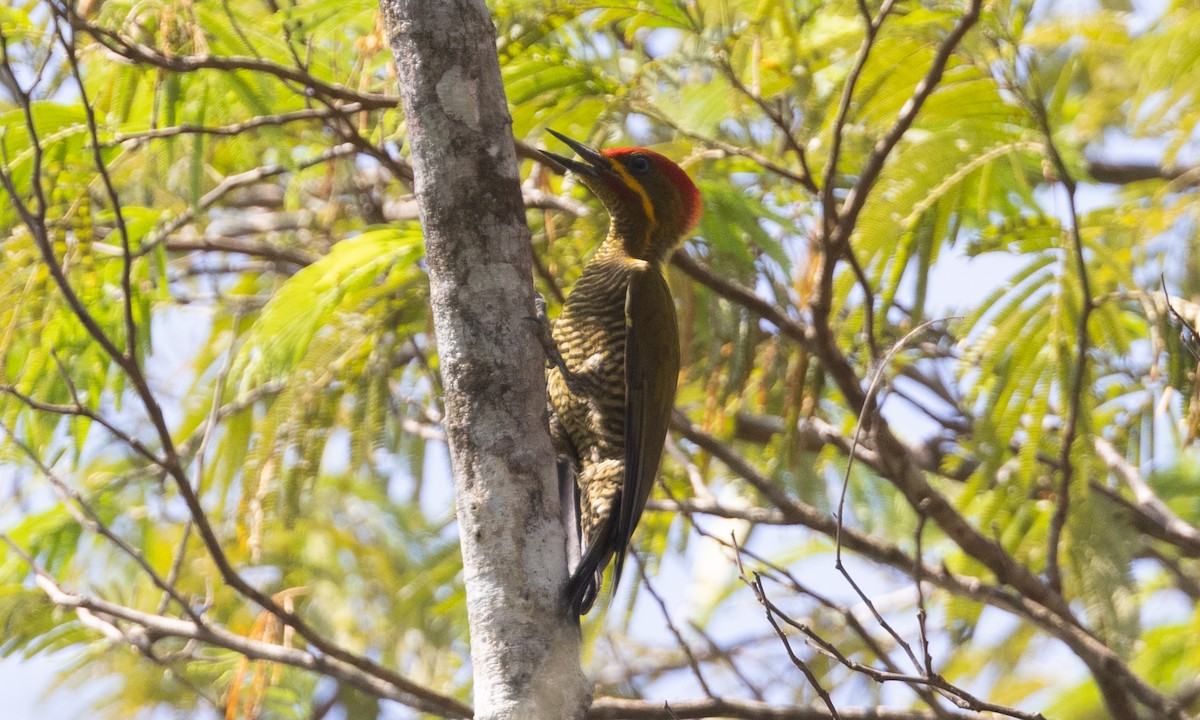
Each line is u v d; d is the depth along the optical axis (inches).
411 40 291.4
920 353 487.5
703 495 461.7
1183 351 392.5
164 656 409.1
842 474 560.4
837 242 385.4
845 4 434.0
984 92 425.4
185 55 412.8
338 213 555.8
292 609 413.7
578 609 271.6
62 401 451.5
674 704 395.5
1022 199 435.2
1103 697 422.9
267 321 429.4
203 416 548.1
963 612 452.8
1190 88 497.7
